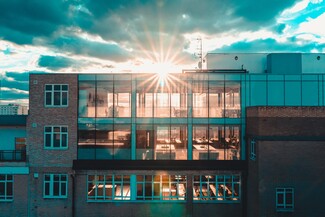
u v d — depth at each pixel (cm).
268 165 1639
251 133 1842
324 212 1608
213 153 1959
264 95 1989
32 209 1939
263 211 1625
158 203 1941
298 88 1997
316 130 1661
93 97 1984
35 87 1972
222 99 1986
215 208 1938
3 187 1964
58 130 1967
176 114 1980
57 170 1945
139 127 1970
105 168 1938
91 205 1945
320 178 1617
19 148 2106
